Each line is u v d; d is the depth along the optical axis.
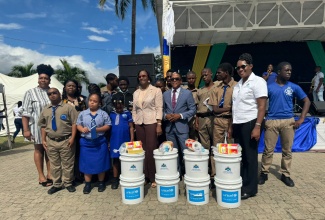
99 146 4.42
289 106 4.53
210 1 8.60
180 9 9.78
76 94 5.05
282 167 4.68
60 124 4.38
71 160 4.55
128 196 3.94
